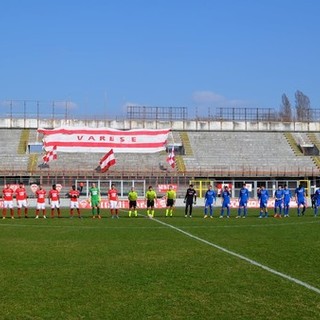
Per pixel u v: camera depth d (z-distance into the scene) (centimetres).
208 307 1114
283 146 7256
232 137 7425
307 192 6094
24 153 6656
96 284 1345
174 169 6531
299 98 10875
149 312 1079
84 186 6234
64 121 7244
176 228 2916
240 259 1733
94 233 2645
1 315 1058
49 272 1513
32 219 3666
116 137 6000
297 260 1702
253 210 4941
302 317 1034
